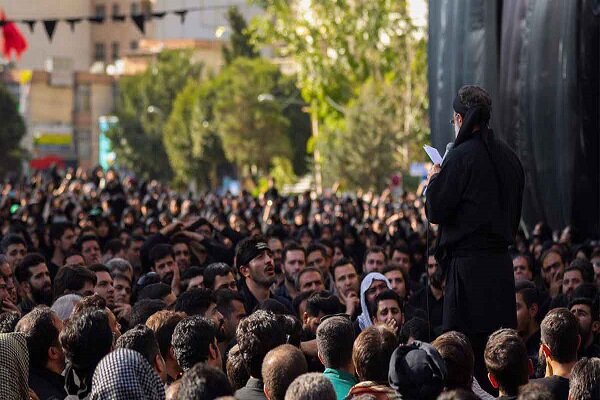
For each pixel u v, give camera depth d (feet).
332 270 78.18
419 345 35.14
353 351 39.11
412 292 72.02
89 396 36.70
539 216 111.34
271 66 443.32
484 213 43.60
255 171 440.04
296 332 48.21
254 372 40.78
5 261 58.49
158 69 507.71
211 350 40.52
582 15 103.24
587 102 104.32
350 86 313.94
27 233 92.48
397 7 298.15
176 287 71.41
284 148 432.25
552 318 41.29
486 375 44.39
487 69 110.32
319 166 341.82
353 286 67.00
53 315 43.45
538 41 106.32
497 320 43.80
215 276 61.31
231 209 166.50
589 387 34.73
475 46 110.52
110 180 180.96
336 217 130.93
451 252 44.29
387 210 154.61
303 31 299.17
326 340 41.55
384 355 38.58
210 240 79.30
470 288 43.83
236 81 435.53
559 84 105.19
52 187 196.65
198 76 510.58
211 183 463.42
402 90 307.58
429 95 115.24
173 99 502.38
